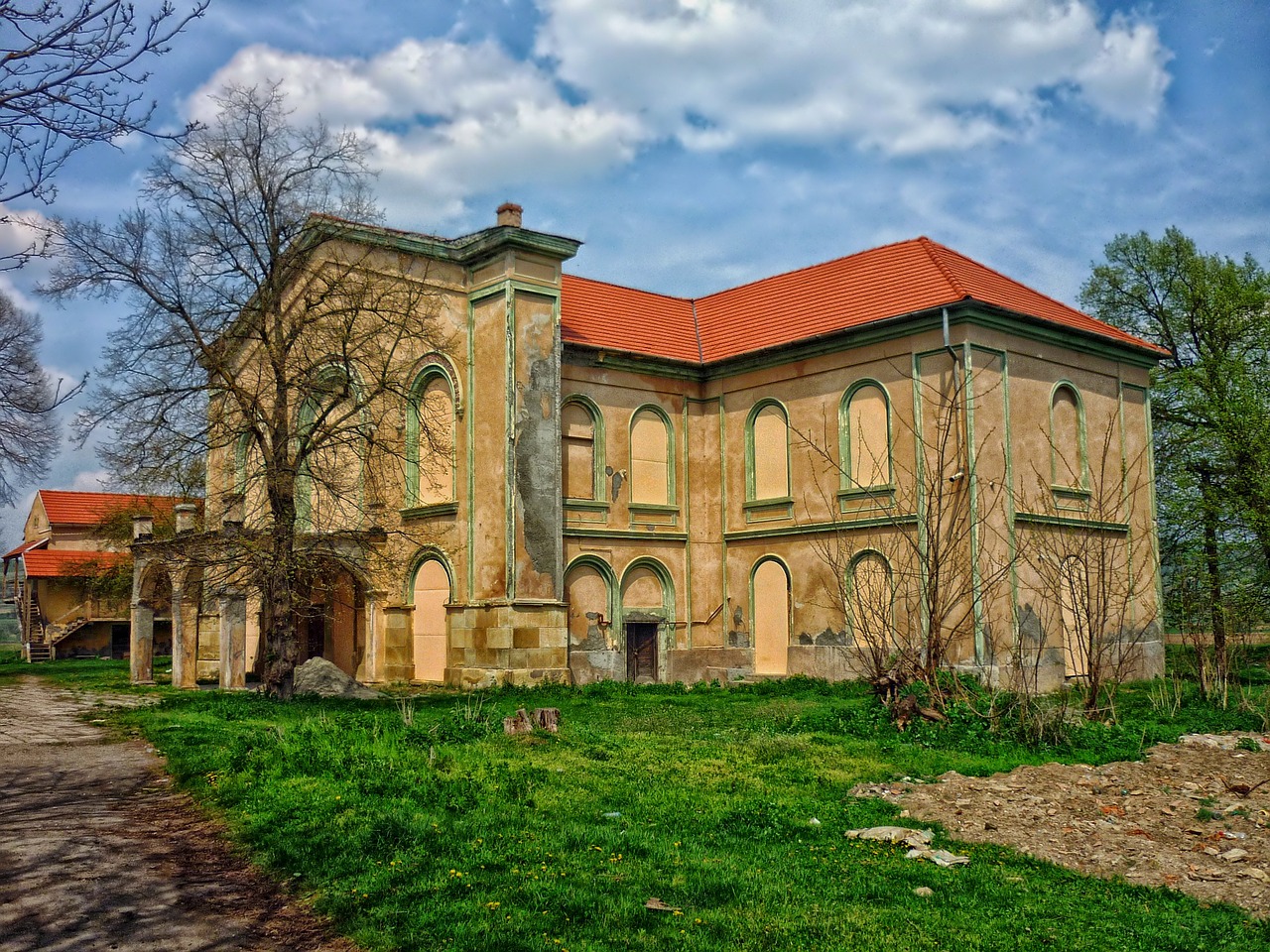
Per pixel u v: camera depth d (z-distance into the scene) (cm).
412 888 873
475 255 2722
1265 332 3042
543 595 2606
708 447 3094
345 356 2259
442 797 1137
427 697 2344
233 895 902
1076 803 1251
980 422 2428
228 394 2448
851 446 2703
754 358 2934
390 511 2898
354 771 1252
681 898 860
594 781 1258
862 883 915
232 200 2272
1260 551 2741
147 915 852
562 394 2819
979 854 1032
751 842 1039
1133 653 2723
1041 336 2627
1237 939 815
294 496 2341
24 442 1297
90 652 5300
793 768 1412
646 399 3002
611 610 2859
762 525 2928
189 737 1588
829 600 2717
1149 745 1625
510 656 2525
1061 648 2506
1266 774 1423
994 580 2356
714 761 1443
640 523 2942
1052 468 2612
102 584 4769
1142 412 2967
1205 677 2119
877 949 759
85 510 5753
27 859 977
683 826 1082
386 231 2666
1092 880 960
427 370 2848
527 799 1146
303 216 2312
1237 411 2862
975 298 2419
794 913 827
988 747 1579
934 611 1842
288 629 2288
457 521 2728
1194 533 2877
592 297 3216
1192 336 3412
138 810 1174
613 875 903
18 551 6203
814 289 3062
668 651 2961
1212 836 1115
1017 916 848
